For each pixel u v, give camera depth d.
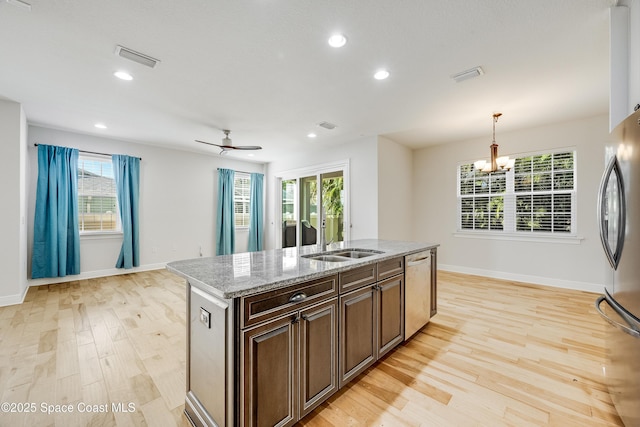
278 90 2.97
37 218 4.11
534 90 2.97
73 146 4.53
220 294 1.23
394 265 2.32
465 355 2.27
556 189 4.23
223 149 4.46
